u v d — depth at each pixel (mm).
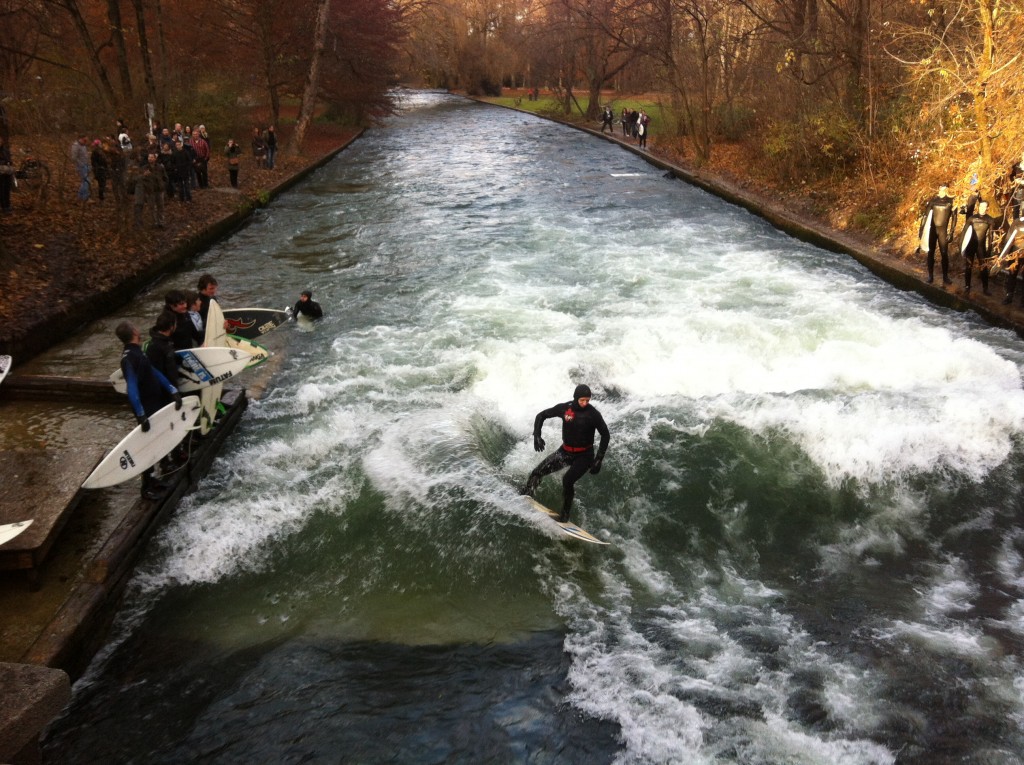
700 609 6543
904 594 6754
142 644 6078
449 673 5773
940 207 13281
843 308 12906
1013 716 5367
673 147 33594
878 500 8031
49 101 23516
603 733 5227
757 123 27344
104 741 5184
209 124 31234
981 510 7879
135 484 7715
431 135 46125
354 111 48344
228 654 5980
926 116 16453
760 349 11234
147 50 26016
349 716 5363
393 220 21438
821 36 23406
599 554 7234
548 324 12539
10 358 9438
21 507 6465
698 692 5570
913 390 9633
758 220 21234
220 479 8188
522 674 5758
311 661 5895
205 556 7000
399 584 6766
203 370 8102
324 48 38656
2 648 5461
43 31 21500
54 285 13039
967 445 8539
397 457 8398
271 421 9477
